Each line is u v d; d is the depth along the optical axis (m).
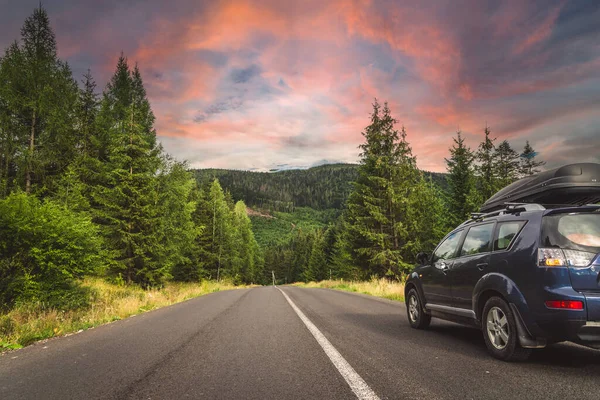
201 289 23.83
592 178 4.79
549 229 4.00
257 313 9.20
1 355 5.09
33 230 10.35
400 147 26.45
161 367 4.08
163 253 22.98
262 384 3.39
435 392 3.08
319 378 3.56
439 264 5.92
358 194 27.17
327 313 9.02
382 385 3.30
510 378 3.49
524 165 31.94
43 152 19.72
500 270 4.43
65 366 4.24
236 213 71.31
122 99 28.53
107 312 9.70
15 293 10.10
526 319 3.91
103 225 21.11
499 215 4.99
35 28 20.45
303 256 101.62
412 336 5.83
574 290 3.65
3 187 18.44
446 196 31.17
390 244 25.50
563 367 3.90
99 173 22.91
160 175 25.02
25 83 19.75
